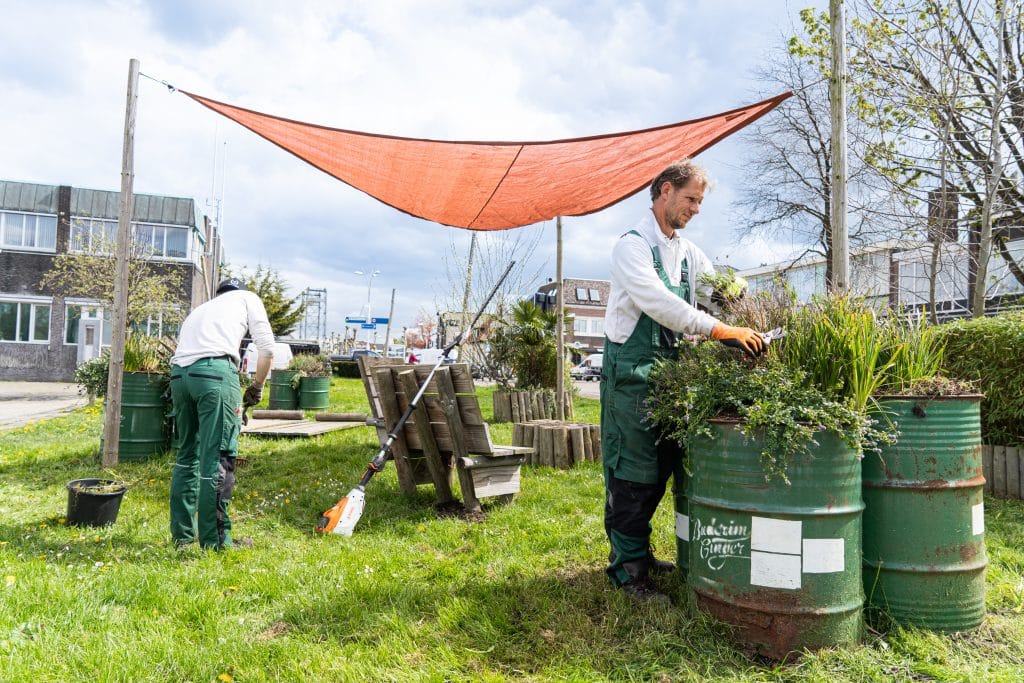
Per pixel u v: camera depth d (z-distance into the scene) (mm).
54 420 10852
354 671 2350
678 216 3039
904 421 2609
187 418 3902
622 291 3021
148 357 6664
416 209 6848
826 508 2424
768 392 2529
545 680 2305
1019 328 5664
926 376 2793
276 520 4605
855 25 8938
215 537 3811
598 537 4031
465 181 5965
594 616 2826
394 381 5230
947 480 2578
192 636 2656
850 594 2451
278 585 3209
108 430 6270
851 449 2479
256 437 8266
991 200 8039
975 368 5926
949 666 2340
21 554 3514
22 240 28828
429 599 3018
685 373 2773
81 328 29125
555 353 11609
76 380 7926
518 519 4578
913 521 2574
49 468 6289
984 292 8031
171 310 22469
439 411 4945
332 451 7234
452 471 5656
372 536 4227
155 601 2969
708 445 2623
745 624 2482
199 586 3170
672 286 3084
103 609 2797
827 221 14445
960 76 8648
